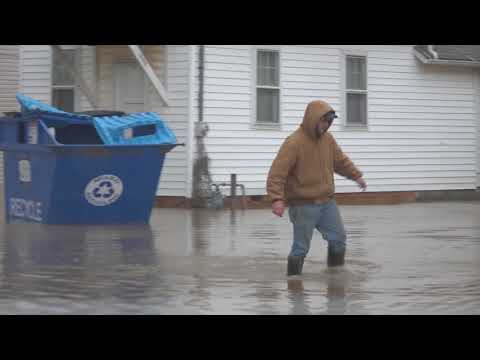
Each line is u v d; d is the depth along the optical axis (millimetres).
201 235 13883
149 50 19875
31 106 15148
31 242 12742
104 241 12938
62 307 8086
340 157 10008
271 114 20734
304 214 9742
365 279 9680
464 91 23797
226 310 7988
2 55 23375
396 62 22578
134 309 8008
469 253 11883
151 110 19938
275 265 10695
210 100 19719
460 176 23781
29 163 15164
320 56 21344
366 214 18281
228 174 20016
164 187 19797
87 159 14633
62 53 19922
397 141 22688
